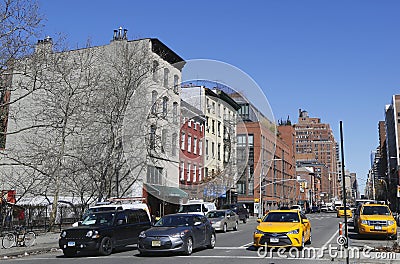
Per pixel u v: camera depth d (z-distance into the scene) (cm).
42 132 3694
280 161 7125
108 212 1755
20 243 1884
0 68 2286
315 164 15125
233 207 4319
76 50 3547
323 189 14925
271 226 1562
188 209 3117
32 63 2488
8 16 2239
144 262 1341
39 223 2853
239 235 2514
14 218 2838
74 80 3297
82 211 3203
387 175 12319
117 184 3250
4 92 2652
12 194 3183
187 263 1292
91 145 3250
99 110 3238
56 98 3269
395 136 12406
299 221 1641
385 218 2072
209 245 1706
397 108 12475
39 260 1516
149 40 3588
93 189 3350
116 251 1762
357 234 2411
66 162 3466
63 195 3753
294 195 8588
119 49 3584
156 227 1597
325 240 2059
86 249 1569
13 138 3744
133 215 1828
